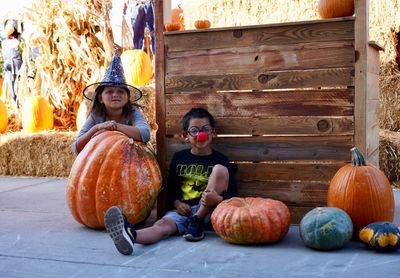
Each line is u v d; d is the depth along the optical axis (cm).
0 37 859
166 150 357
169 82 355
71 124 758
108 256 262
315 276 223
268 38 332
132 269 239
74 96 756
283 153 333
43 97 720
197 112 331
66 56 738
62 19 730
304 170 329
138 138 342
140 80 685
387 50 671
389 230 259
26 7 744
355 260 247
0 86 934
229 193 316
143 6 742
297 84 327
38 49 764
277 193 335
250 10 805
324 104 322
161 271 235
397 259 248
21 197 459
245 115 339
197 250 272
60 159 623
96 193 311
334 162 323
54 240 296
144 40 758
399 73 663
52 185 545
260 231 272
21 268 243
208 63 345
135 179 314
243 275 227
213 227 290
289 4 780
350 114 317
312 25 322
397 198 439
